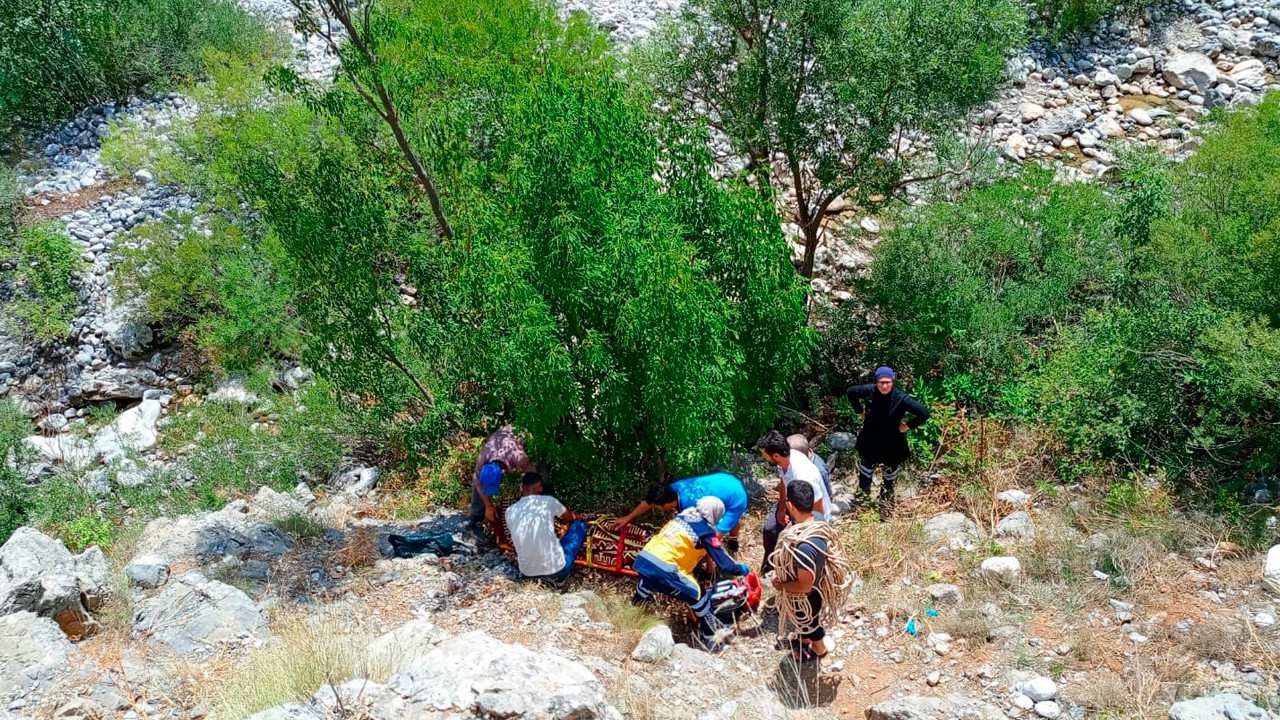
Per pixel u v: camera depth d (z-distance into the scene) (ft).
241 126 38.47
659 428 22.75
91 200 46.06
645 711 16.80
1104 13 49.75
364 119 30.37
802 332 24.94
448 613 20.63
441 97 31.76
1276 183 24.39
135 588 21.70
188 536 24.13
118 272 39.47
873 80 29.78
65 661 17.89
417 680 15.23
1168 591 19.80
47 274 41.63
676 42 33.30
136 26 50.19
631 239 21.18
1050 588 20.40
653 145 24.03
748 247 23.70
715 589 20.17
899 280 32.32
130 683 17.61
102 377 39.91
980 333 30.60
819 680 18.30
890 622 19.93
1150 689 16.92
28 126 50.52
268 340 38.50
